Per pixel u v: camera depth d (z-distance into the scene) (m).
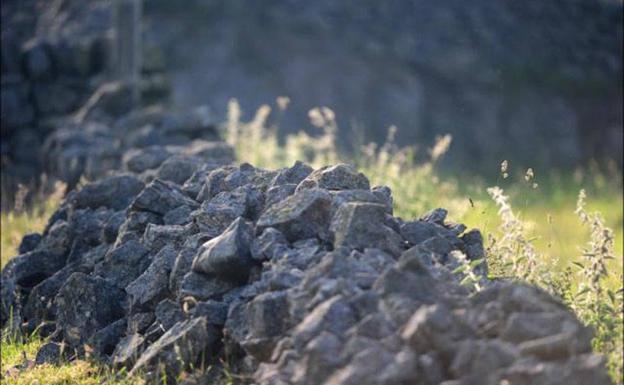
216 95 60.50
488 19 64.25
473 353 11.05
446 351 11.24
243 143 34.91
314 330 11.95
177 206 17.94
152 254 16.78
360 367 11.12
